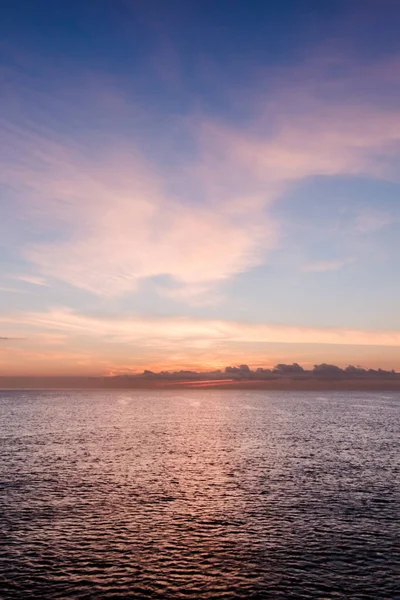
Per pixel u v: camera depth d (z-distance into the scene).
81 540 29.97
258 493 41.97
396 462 58.25
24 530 31.59
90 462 56.28
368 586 24.05
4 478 47.03
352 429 99.62
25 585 23.92
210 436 85.12
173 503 38.53
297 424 111.62
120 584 24.16
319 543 29.72
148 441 77.12
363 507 37.59
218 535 31.11
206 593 23.33
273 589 23.70
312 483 46.03
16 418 122.69
